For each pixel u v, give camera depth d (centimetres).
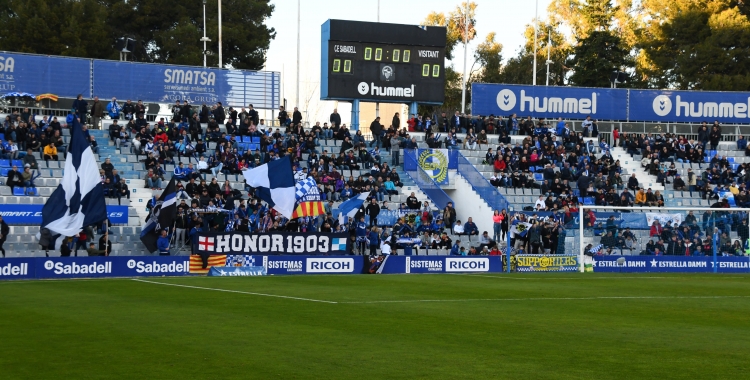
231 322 1603
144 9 7269
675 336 1488
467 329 1539
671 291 2550
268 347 1302
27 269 2861
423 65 4947
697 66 7606
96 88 4547
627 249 3891
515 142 5097
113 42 7262
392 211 4006
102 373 1088
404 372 1109
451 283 2766
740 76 7275
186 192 3784
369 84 4866
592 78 7925
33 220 3603
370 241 3669
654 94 5544
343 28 4819
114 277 2975
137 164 4103
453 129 4975
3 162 3816
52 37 6512
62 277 2909
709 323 1702
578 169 4706
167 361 1174
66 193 2912
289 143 4378
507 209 3969
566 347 1337
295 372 1100
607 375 1106
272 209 3659
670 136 5288
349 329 1519
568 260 3788
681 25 7856
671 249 3909
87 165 2930
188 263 3164
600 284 2822
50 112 4462
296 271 3325
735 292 2534
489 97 5356
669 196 4834
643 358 1241
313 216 3609
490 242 3853
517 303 2072
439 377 1077
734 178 4947
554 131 5256
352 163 4384
